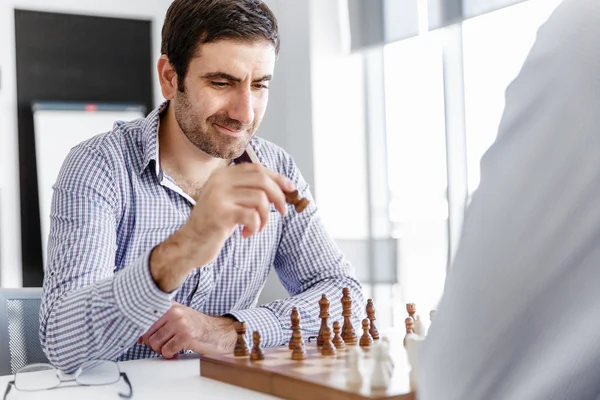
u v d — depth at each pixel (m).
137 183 1.55
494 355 0.53
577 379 0.52
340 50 4.06
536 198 0.52
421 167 3.62
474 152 3.21
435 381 0.55
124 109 4.15
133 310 1.14
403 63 3.71
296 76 4.11
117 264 1.57
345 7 4.05
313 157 3.98
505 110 0.56
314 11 4.00
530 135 0.53
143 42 4.22
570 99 0.52
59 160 3.98
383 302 3.83
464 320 0.54
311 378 0.96
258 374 1.03
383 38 3.77
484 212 0.54
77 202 1.44
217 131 1.49
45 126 3.96
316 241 1.74
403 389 0.88
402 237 3.76
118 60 4.16
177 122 1.55
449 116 3.31
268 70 1.48
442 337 0.55
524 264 0.52
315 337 1.50
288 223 1.74
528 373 0.52
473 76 3.20
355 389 0.89
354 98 4.03
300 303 1.52
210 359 1.13
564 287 0.52
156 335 1.31
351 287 1.68
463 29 3.24
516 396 0.53
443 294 0.56
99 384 1.10
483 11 3.08
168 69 1.55
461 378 0.54
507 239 0.53
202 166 1.62
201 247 1.08
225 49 1.43
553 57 0.53
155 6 4.24
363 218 4.03
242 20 1.43
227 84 1.47
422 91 3.58
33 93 3.96
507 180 0.53
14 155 3.91
